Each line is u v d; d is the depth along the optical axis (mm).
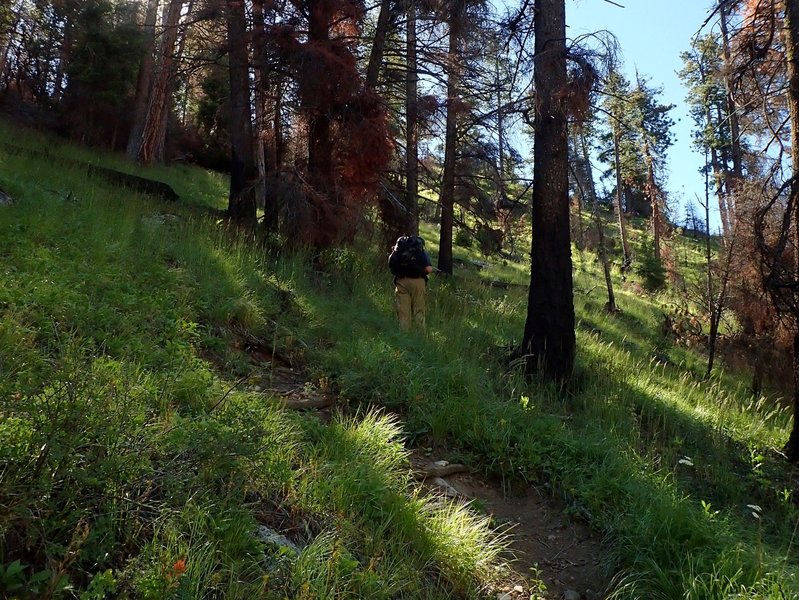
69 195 8891
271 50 10672
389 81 12164
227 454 3320
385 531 3736
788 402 10711
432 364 6773
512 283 18219
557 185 7891
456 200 14750
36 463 2580
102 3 20172
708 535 4121
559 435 5738
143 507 2932
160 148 22344
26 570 2410
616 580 4059
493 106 12031
